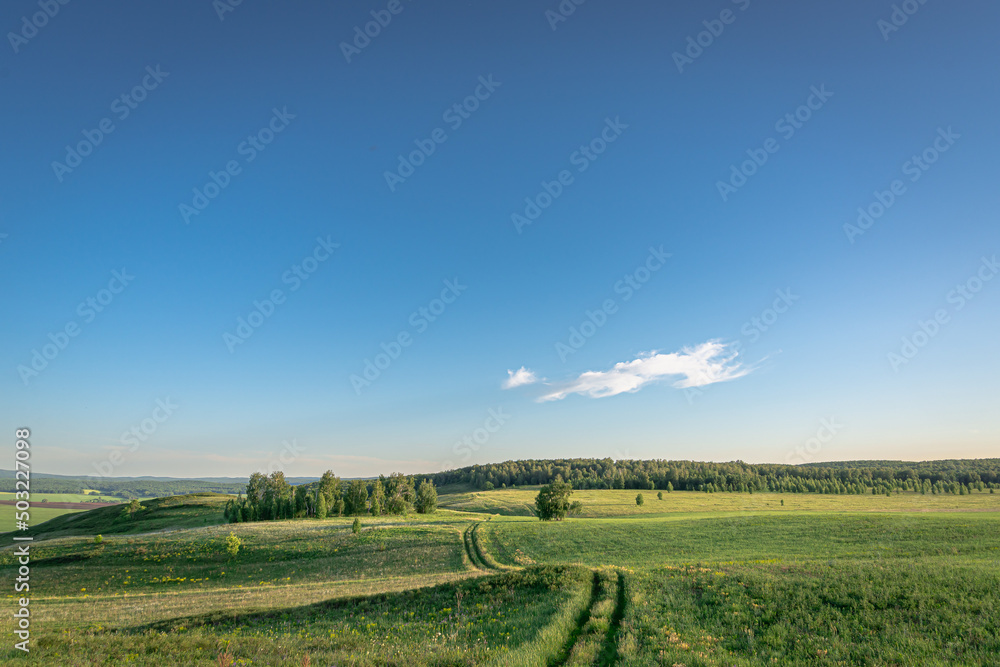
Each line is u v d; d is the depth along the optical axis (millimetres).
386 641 19469
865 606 19141
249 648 17750
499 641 18094
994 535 48938
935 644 15516
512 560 53781
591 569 29438
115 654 16891
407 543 64562
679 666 14320
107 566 55406
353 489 128500
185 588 47656
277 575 51750
